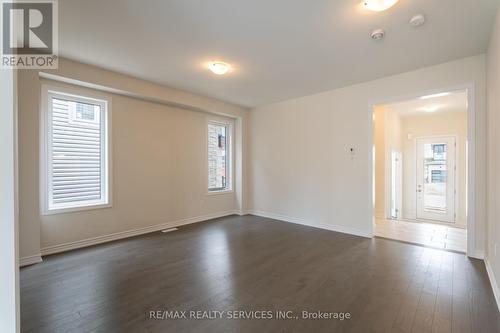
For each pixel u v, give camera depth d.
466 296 2.16
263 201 5.56
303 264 2.87
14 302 0.77
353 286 2.35
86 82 3.29
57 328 1.73
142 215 4.18
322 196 4.53
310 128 4.70
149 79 3.84
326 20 2.27
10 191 0.76
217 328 1.75
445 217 6.31
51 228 3.20
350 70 3.46
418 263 2.89
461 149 6.09
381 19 2.25
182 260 2.98
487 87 2.80
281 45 2.75
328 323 1.80
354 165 4.10
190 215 4.93
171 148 4.61
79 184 3.50
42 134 3.11
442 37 2.56
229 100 5.10
